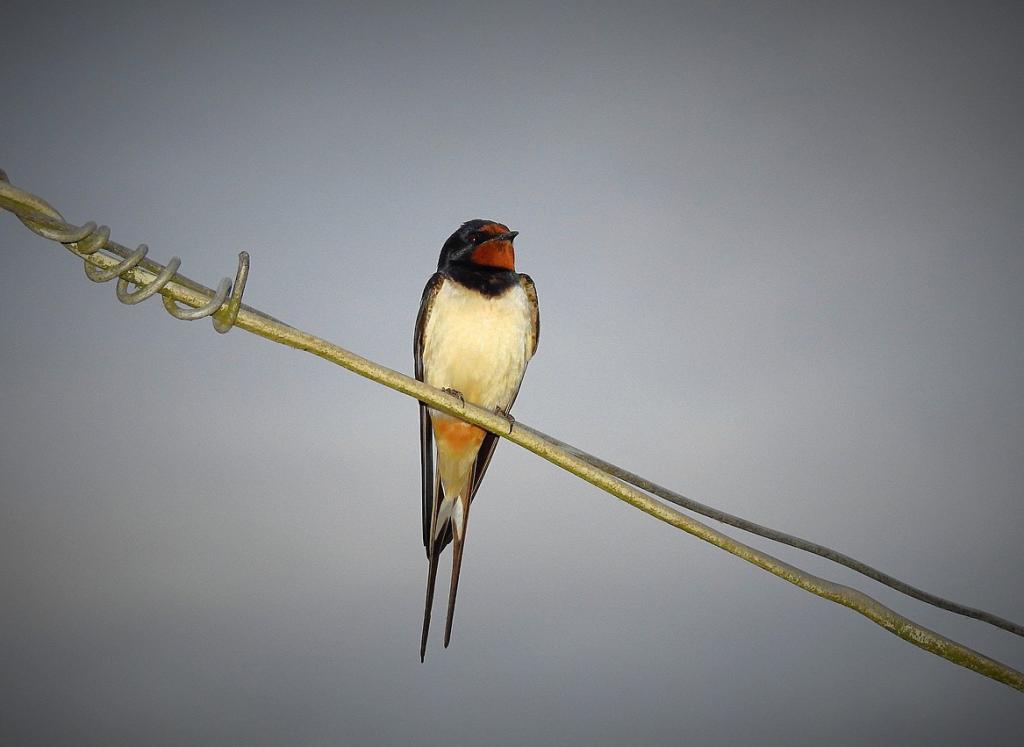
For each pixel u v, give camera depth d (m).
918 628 3.40
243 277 2.96
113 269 2.78
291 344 3.11
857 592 3.39
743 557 3.41
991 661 3.38
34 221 2.72
